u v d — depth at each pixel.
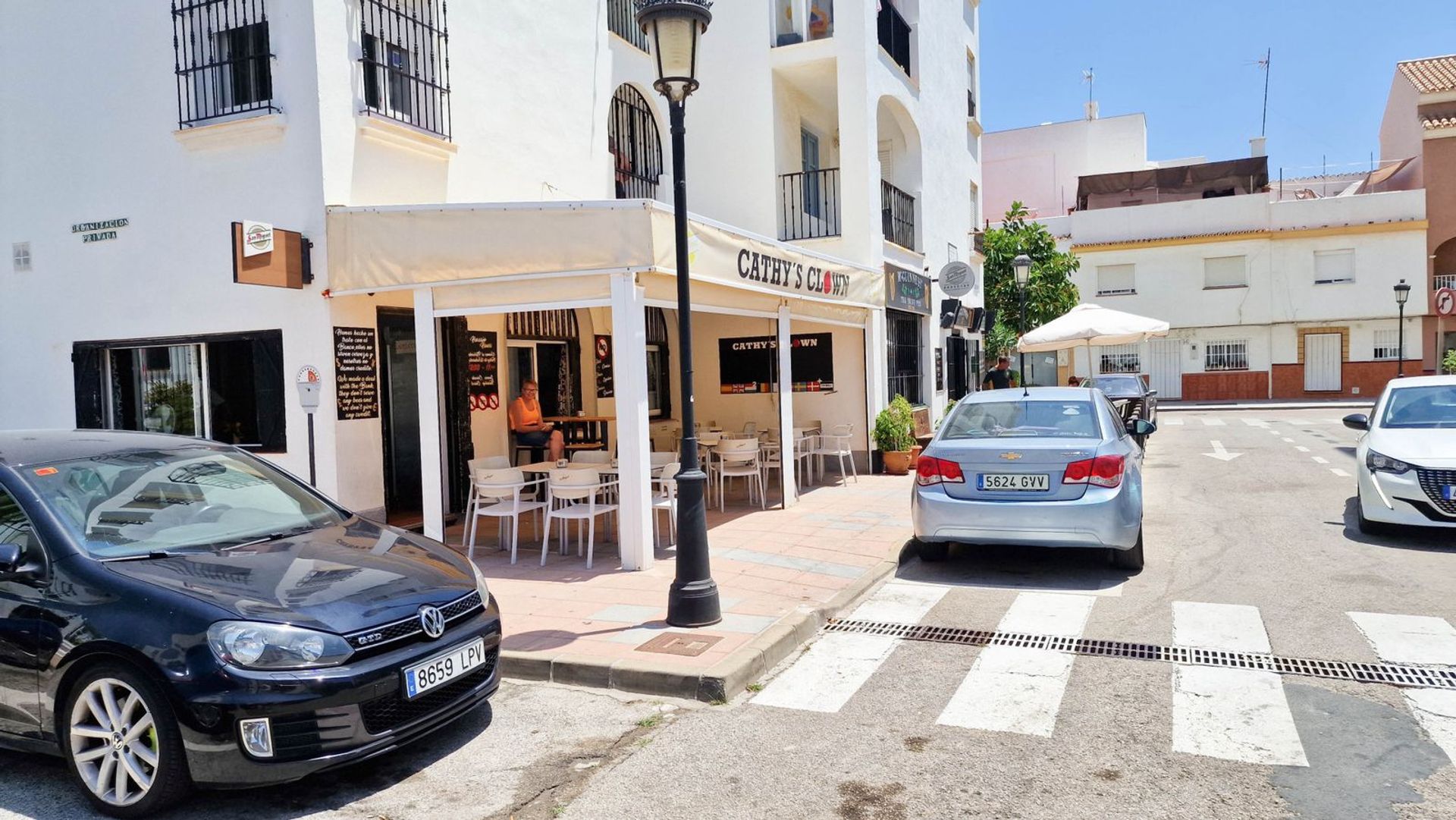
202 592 3.95
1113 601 6.79
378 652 4.02
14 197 10.01
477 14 10.11
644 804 3.88
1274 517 10.01
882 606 6.91
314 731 3.76
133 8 9.25
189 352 9.29
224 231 8.84
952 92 19.38
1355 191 35.94
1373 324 30.48
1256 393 31.81
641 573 7.80
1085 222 33.34
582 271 7.55
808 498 11.96
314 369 7.35
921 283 16.33
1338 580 7.13
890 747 4.37
